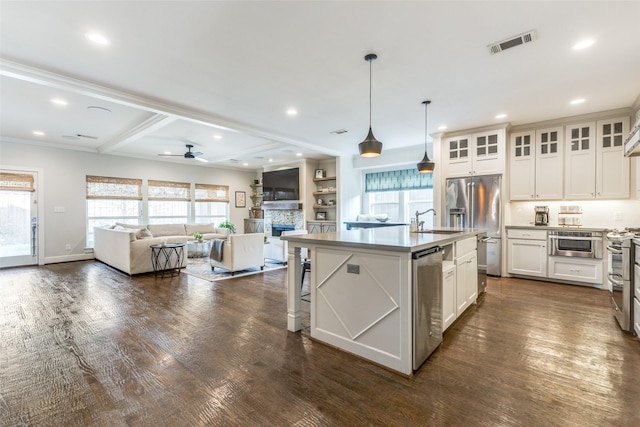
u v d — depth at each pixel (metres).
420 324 2.17
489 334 2.76
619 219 4.39
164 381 2.03
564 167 4.58
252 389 1.94
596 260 4.23
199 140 6.09
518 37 2.42
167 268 5.54
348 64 2.88
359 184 7.86
